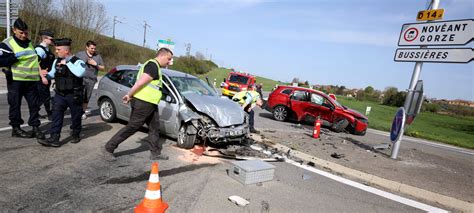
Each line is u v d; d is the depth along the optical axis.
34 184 3.56
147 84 4.48
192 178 4.37
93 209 3.16
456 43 6.43
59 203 3.20
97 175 4.04
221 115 5.98
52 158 4.45
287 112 12.02
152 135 4.89
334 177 5.25
